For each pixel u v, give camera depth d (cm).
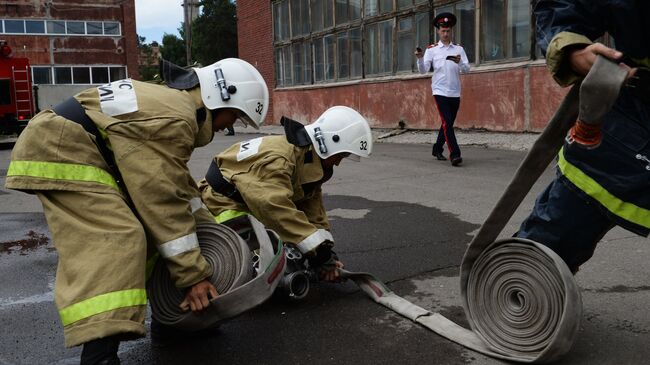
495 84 1182
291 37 1989
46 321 323
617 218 225
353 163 950
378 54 1576
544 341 238
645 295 319
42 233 553
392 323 299
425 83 1391
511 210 250
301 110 1961
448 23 841
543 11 224
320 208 375
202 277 243
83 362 214
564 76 217
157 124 235
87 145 235
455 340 272
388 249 441
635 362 245
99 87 250
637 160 220
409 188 700
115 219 227
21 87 1927
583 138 213
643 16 209
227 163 348
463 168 830
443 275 375
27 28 3994
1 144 1889
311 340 282
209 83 277
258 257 297
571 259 248
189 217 243
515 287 249
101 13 4138
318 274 347
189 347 281
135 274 221
